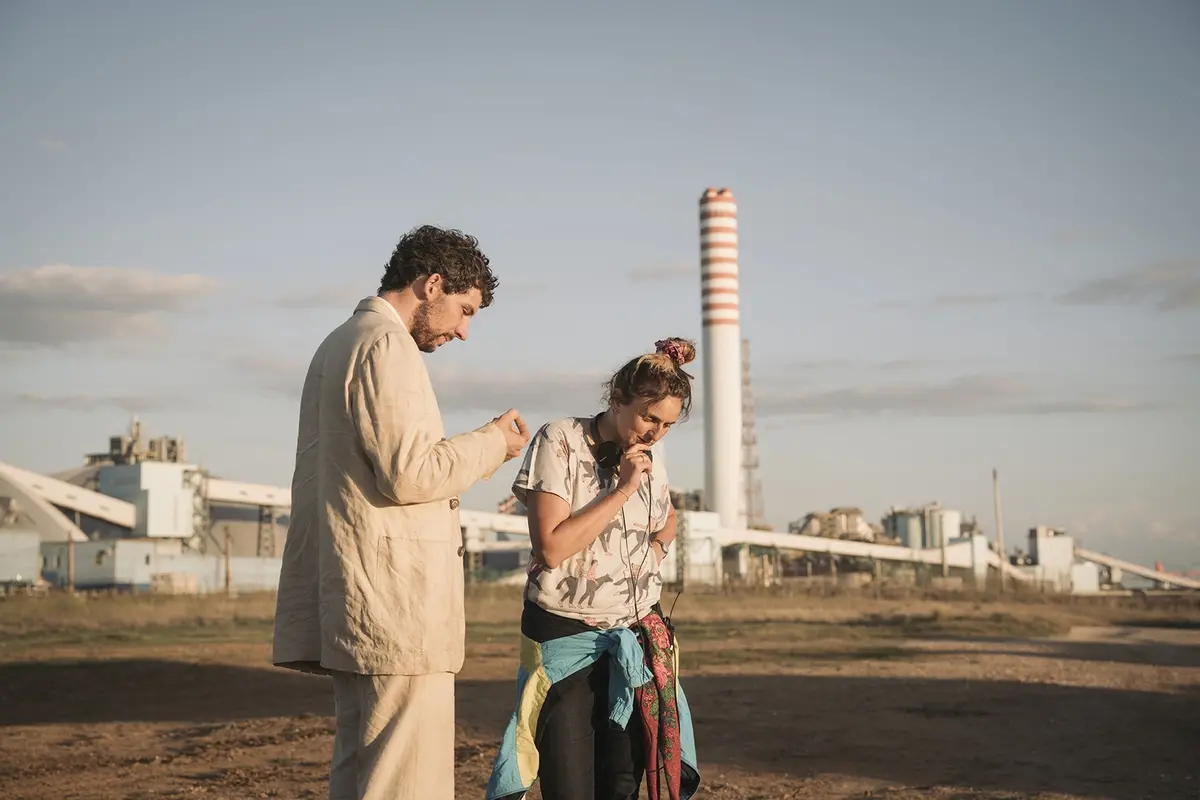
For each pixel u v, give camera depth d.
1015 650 24.08
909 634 32.91
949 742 9.69
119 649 23.62
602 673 4.08
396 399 3.64
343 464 3.70
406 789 3.64
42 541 71.44
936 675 16.72
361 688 3.71
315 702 13.82
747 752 9.21
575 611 4.05
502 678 16.89
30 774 8.41
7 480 72.94
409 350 3.73
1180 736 9.91
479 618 41.44
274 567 78.12
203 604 44.47
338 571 3.68
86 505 75.81
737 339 111.00
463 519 89.62
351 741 3.76
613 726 4.11
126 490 78.38
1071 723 10.87
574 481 4.09
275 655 3.84
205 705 13.55
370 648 3.63
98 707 13.40
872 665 19.03
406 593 3.67
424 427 3.66
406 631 3.65
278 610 3.87
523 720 4.02
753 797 7.33
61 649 23.67
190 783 7.96
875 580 107.06
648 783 4.04
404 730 3.67
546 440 4.11
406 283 3.94
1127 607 68.12
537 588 4.06
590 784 4.03
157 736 10.64
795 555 118.75
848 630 35.53
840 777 8.03
